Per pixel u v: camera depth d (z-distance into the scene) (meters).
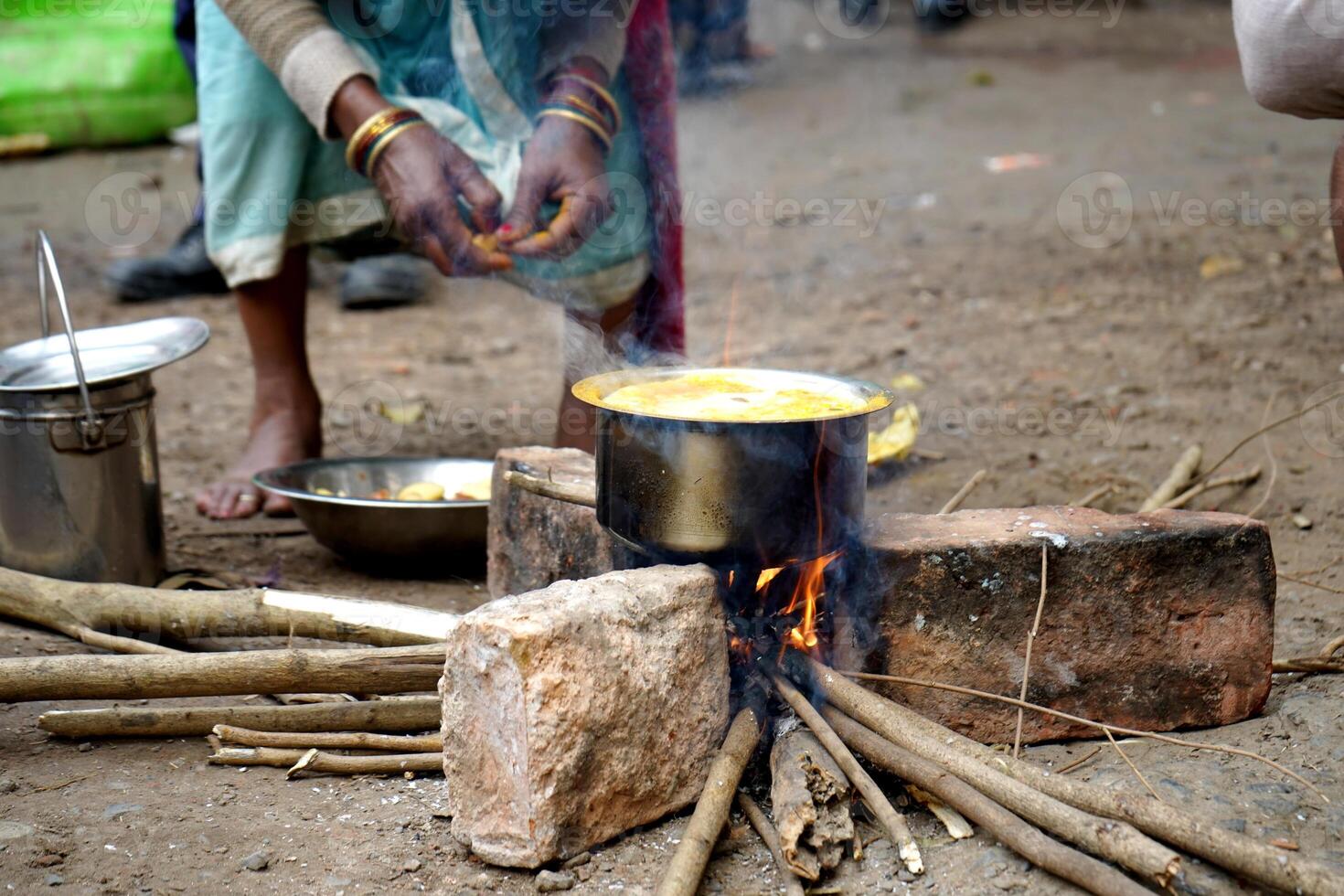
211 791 2.13
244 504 3.52
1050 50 14.16
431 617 2.45
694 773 2.07
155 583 2.90
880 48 14.66
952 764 1.95
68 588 2.62
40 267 2.87
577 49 2.98
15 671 2.24
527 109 3.29
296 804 2.10
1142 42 14.54
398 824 2.04
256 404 3.64
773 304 5.78
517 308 6.16
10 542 2.75
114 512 2.78
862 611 2.17
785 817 1.86
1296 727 2.23
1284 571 2.99
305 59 2.94
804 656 2.16
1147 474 3.61
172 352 2.83
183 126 10.58
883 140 9.66
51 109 10.07
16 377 2.78
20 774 2.17
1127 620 2.23
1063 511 2.36
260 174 3.32
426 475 3.39
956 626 2.19
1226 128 9.34
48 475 2.71
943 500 3.51
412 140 2.86
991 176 8.25
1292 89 2.45
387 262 6.31
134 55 10.23
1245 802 1.97
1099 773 2.11
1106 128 9.67
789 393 2.27
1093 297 5.58
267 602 2.52
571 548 2.48
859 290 5.95
